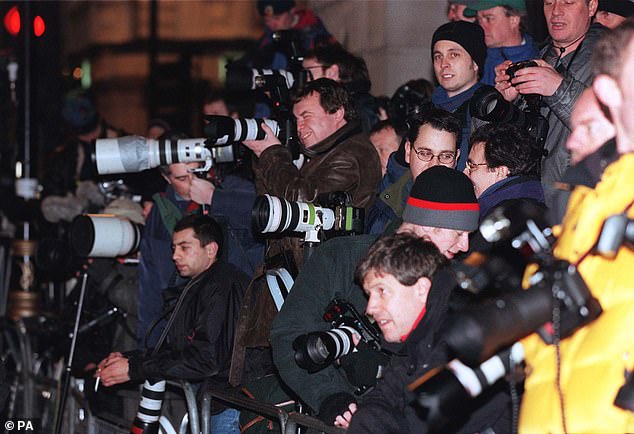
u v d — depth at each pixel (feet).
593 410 21.50
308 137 36.22
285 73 41.96
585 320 21.16
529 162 31.50
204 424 35.81
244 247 40.37
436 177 27.96
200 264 38.60
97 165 39.75
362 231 33.04
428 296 24.84
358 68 45.39
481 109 32.73
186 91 103.91
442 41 37.78
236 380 35.14
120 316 45.39
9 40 71.67
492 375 22.11
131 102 116.06
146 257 42.78
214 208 40.22
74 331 44.24
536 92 33.06
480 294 22.29
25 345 55.47
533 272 22.16
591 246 21.59
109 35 116.26
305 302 30.73
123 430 40.68
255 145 36.68
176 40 110.42
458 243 28.02
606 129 21.95
